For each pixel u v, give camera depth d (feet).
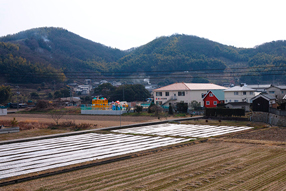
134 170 51.65
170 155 63.41
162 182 43.96
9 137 95.40
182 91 184.75
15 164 58.90
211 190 39.93
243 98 165.37
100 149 72.28
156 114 160.86
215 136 89.10
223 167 51.47
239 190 39.73
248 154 61.72
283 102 125.08
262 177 45.24
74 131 106.52
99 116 172.24
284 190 39.52
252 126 111.34
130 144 78.28
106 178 47.24
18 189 43.09
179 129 107.24
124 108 183.32
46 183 45.91
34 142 85.35
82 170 53.62
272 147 68.74
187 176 46.52
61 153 68.59
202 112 158.71
